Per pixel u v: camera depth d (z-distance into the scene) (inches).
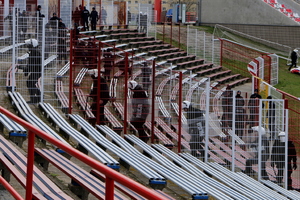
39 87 820.0
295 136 1026.1
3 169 471.2
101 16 1820.9
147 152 714.8
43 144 637.3
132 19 1875.0
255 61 1537.9
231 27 2342.5
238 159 807.7
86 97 852.0
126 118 789.2
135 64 892.0
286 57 2223.2
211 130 802.2
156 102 817.5
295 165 848.3
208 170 723.4
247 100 810.8
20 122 321.7
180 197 597.9
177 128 818.2
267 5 2314.2
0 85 841.5
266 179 801.6
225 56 1852.9
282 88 1713.8
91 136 719.1
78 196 466.0
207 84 791.7
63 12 1547.7
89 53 906.1
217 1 2343.8
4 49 837.8
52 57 840.9
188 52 1772.9
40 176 434.6
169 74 895.7
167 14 2600.9
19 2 1352.1
